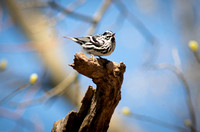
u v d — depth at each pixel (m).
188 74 15.41
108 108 6.90
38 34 16.02
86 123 6.87
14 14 16.12
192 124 9.78
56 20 12.45
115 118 15.57
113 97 6.86
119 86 6.96
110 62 6.93
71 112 6.89
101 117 6.90
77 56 6.71
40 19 16.56
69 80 11.82
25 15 16.39
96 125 6.93
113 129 15.15
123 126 15.60
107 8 13.41
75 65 6.80
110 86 6.77
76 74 11.85
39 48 13.05
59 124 7.05
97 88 6.91
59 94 11.68
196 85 14.97
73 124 6.97
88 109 6.94
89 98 6.96
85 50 9.98
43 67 15.81
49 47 12.99
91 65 6.72
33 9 16.66
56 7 12.87
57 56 16.41
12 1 16.03
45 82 15.73
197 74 15.30
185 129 10.29
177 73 9.89
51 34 12.67
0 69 13.03
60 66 16.23
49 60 15.98
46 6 13.73
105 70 6.81
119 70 6.87
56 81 15.84
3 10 16.12
